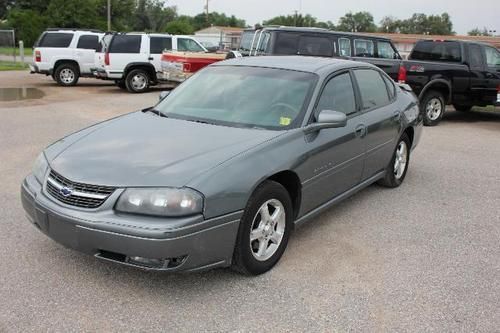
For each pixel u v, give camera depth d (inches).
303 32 474.6
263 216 162.2
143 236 134.9
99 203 141.4
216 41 2498.8
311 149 179.5
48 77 897.5
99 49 729.6
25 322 134.9
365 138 217.6
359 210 232.2
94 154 157.8
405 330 137.4
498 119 557.6
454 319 143.4
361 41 500.7
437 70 478.0
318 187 188.9
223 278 161.5
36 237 187.3
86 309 141.9
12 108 512.4
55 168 155.3
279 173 167.0
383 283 162.6
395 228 211.6
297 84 197.3
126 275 161.0
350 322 139.9
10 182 253.3
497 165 331.0
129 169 146.4
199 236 140.3
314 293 154.6
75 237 143.3
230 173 148.5
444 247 193.8
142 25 4210.1
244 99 194.7
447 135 438.9
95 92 700.7
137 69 703.1
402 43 2156.7
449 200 252.4
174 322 137.2
